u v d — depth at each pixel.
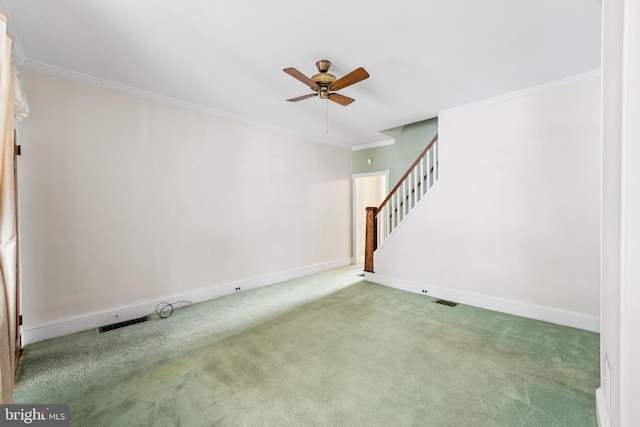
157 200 3.29
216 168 3.82
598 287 2.68
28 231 2.51
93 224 2.86
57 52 2.35
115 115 2.98
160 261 3.32
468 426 1.55
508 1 1.74
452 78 2.81
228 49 2.30
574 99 2.78
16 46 2.24
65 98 2.68
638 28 0.83
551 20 1.92
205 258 3.72
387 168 5.52
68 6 1.79
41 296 2.58
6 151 1.55
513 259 3.17
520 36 2.11
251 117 4.08
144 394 1.84
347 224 6.00
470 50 2.31
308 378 2.00
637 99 0.84
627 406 0.89
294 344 2.50
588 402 1.72
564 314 2.86
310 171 5.16
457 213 3.62
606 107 1.32
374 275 4.60
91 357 2.29
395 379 1.98
